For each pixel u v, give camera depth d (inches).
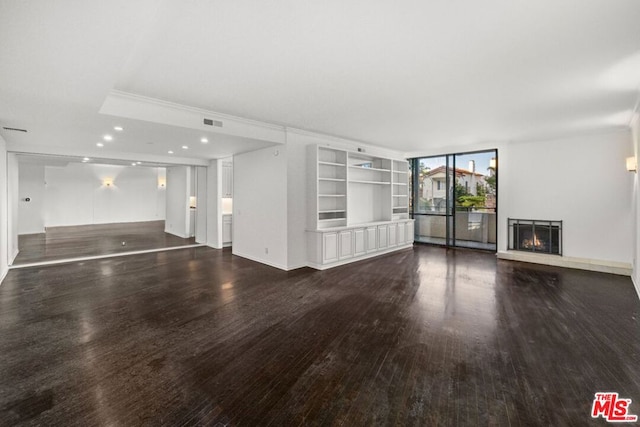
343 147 252.4
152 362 96.3
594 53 101.3
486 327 121.4
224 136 186.5
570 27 85.4
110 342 109.2
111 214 514.0
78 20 67.7
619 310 138.7
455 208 307.3
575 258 226.2
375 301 151.5
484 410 74.8
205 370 92.1
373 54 102.0
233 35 89.0
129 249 284.8
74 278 191.6
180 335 114.8
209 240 314.8
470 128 209.3
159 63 107.8
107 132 174.9
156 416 72.8
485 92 138.3
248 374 90.1
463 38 91.5
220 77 120.9
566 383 85.3
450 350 103.7
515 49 98.7
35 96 115.6
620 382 85.6
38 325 122.9
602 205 219.9
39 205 391.5
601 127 203.5
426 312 136.9
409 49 98.5
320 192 235.9
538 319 129.0
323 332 117.6
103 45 79.4
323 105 158.9
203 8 75.2
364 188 282.5
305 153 223.9
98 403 77.2
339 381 86.7
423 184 331.6
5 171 200.7
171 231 400.8
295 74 118.1
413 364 95.2
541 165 246.4
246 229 254.7
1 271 185.9
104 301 150.8
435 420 71.5
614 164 214.8
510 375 89.2
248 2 73.1
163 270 213.0
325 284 180.5
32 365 94.2
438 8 76.4
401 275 201.2
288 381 86.8
